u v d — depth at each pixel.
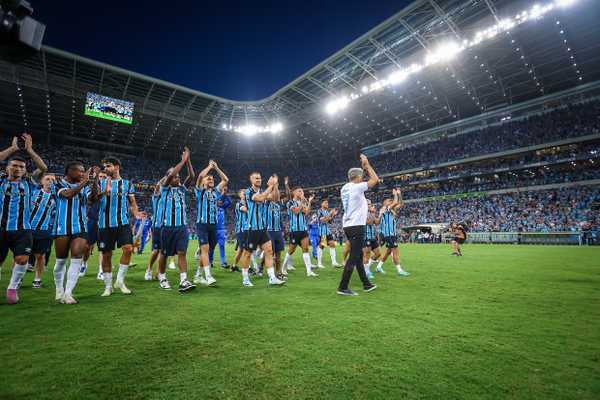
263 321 3.37
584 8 23.22
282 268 7.59
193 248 19.28
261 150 55.84
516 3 23.97
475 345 2.68
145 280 6.46
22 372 2.19
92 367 2.27
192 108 43.25
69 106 37.72
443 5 24.52
